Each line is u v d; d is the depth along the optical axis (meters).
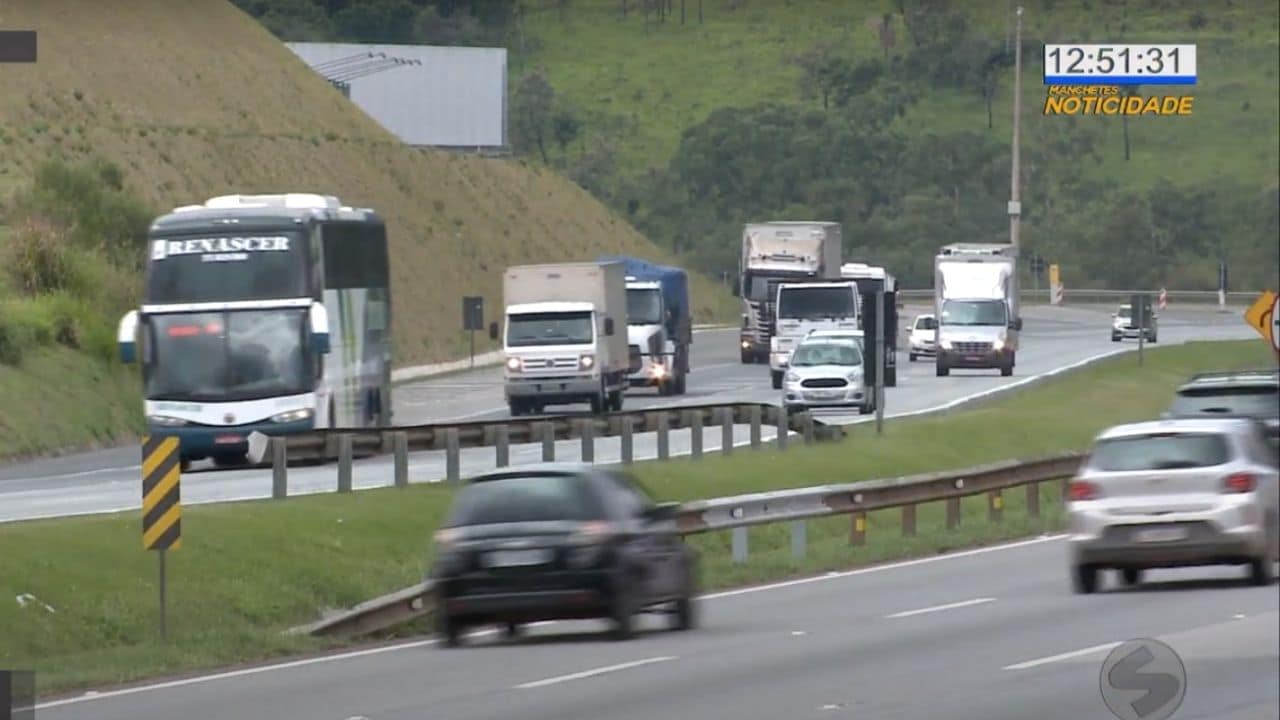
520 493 55.09
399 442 87.88
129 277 185.75
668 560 57.56
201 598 61.38
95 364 153.38
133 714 44.00
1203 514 62.84
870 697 43.91
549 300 154.12
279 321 106.81
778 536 88.88
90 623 57.19
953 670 48.12
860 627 57.81
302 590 65.19
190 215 108.69
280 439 81.94
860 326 183.88
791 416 118.69
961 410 151.50
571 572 54.06
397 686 47.47
